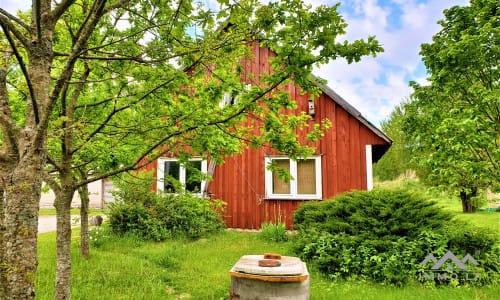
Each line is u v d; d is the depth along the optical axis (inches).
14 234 76.0
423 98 275.6
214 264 273.4
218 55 121.1
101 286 208.5
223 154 177.5
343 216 284.5
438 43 259.6
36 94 87.5
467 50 226.8
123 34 156.1
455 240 231.8
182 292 210.1
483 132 218.2
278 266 129.8
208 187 492.7
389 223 253.8
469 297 189.9
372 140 439.8
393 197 269.3
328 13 94.5
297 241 294.8
